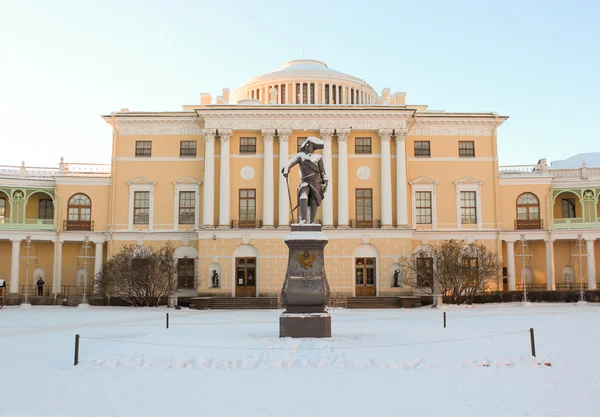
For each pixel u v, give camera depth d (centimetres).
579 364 1800
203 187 5834
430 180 5922
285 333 2286
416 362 1786
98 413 1245
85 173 6122
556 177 6109
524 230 5928
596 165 7456
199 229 5581
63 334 2744
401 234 5597
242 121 5741
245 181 5756
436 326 3011
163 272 5350
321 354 1881
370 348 2028
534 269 6156
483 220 5919
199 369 1731
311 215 2414
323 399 1348
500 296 5528
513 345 2164
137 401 1345
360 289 5575
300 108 5684
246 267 5584
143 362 1808
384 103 6731
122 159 5934
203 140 5938
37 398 1385
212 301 5234
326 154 5712
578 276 6191
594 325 3066
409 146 5981
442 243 5638
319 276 2308
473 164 5978
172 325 3153
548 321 3334
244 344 2134
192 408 1276
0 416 1218
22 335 2725
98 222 5931
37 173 6109
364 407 1275
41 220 5978
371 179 5775
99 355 1922
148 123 5959
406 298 5184
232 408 1274
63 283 6012
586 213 6172
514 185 6066
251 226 5656
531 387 1473
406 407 1273
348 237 5594
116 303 5512
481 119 5975
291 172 5706
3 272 6069
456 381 1545
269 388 1467
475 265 5334
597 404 1298
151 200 5884
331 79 7012
